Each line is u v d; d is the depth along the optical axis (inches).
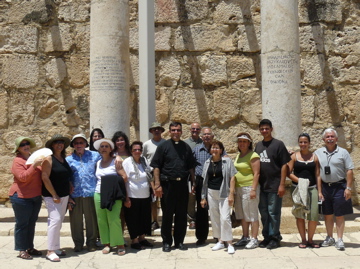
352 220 386.0
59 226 297.9
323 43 479.5
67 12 493.0
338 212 307.6
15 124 489.1
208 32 487.5
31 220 299.4
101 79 387.2
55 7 494.6
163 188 312.5
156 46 486.6
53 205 297.7
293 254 296.4
